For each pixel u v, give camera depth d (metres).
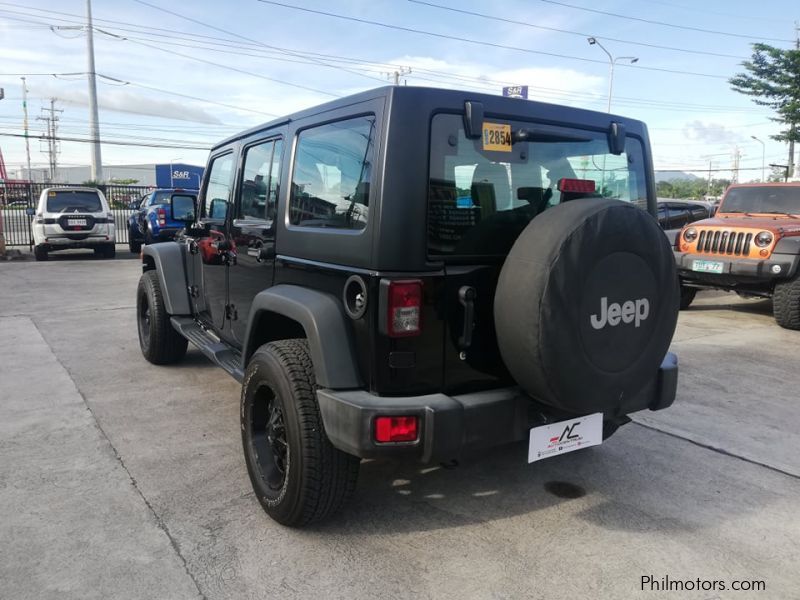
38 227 14.70
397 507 3.21
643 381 2.76
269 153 3.62
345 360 2.68
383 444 2.46
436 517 3.11
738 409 4.80
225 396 4.91
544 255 2.42
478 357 2.76
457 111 2.67
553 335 2.42
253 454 3.15
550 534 2.98
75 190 15.45
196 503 3.20
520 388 2.82
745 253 7.84
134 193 22.64
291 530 2.96
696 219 13.17
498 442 2.67
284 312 2.96
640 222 2.62
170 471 3.56
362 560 2.73
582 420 2.88
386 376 2.58
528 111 2.90
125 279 11.70
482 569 2.68
